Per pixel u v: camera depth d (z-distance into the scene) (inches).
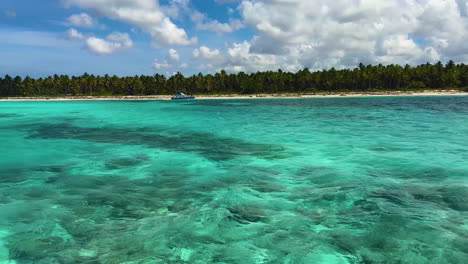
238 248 246.8
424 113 1540.4
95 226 289.4
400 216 297.3
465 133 837.2
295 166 499.2
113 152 639.8
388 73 5172.2
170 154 612.1
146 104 3294.8
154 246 251.4
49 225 293.1
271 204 334.6
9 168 512.7
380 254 235.0
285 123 1164.5
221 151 634.8
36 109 2507.4
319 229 275.3
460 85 5014.8
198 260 230.8
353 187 383.6
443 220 287.7
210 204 338.0
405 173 444.5
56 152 645.9
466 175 428.5
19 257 238.4
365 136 802.8
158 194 373.7
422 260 226.1
